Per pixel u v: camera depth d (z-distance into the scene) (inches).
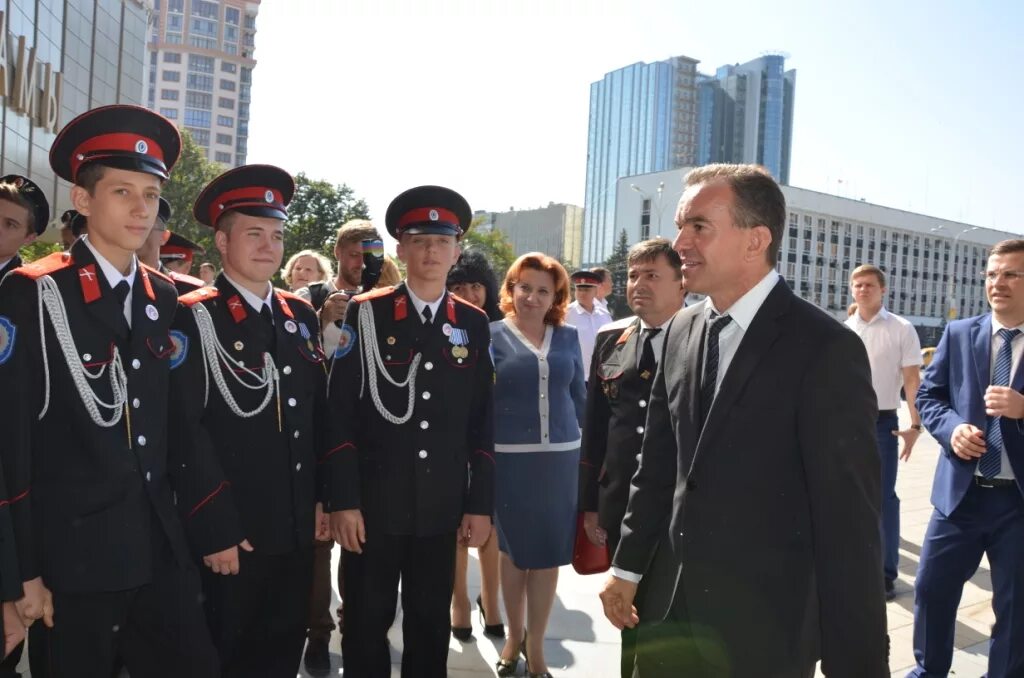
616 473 123.8
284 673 116.5
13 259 141.6
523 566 140.3
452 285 174.6
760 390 80.0
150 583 98.1
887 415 202.8
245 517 110.4
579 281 282.5
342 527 115.0
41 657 95.7
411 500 119.6
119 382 96.2
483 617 171.9
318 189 1988.2
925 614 137.1
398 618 173.5
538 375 147.8
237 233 113.0
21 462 88.0
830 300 2812.5
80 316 94.3
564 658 152.8
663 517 92.2
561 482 145.7
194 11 4655.5
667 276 123.6
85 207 96.9
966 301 3287.4
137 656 101.2
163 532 98.9
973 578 209.8
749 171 84.5
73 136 95.7
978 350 136.3
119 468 94.1
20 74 909.2
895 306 3009.4
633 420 123.1
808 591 80.3
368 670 119.7
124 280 99.4
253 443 111.3
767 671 78.7
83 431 92.8
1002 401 123.8
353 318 125.1
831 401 76.7
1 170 885.2
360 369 122.4
